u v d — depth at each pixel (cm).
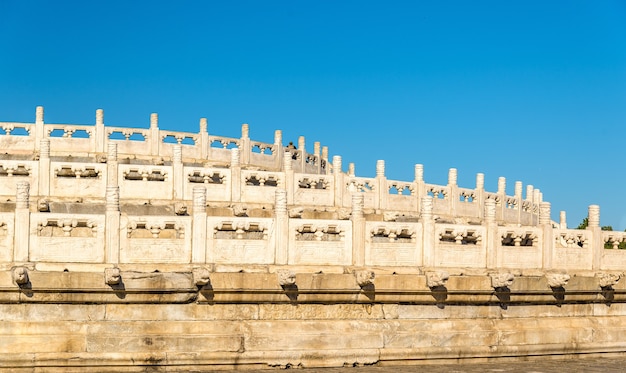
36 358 2392
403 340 2711
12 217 2508
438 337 2747
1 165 3528
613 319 3070
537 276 2919
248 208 3625
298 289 2612
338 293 2661
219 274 2555
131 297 2506
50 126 4800
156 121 4962
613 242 3197
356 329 2678
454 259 2878
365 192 4075
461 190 4538
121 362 2447
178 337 2506
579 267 3094
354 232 2752
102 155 4750
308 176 3862
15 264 2477
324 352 2617
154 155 4844
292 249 2695
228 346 2539
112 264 2544
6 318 2434
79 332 2455
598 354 2980
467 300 2809
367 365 2661
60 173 3578
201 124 5016
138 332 2500
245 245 2661
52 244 2530
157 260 2592
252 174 3753
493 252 2927
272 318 2636
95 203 3497
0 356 2375
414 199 4253
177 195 3622
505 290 2831
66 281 2439
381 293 2703
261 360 2556
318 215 3734
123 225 2577
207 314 2578
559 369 2708
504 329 2844
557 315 2989
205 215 2630
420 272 2784
